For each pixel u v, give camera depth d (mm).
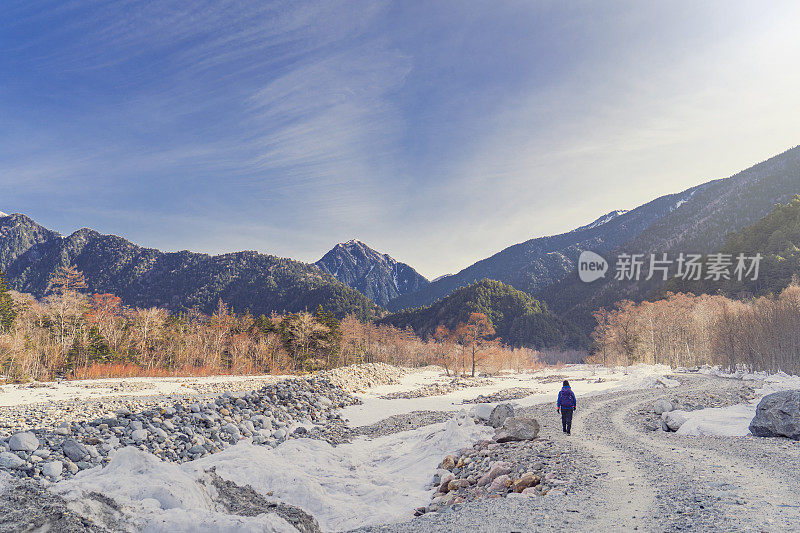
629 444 14070
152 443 14945
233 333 83875
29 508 5117
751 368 49312
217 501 7660
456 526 6734
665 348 91438
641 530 6074
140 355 71438
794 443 13414
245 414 21859
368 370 52000
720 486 8406
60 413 20594
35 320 66375
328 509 9547
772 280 129500
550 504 7824
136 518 5703
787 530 5727
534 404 29812
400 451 16344
